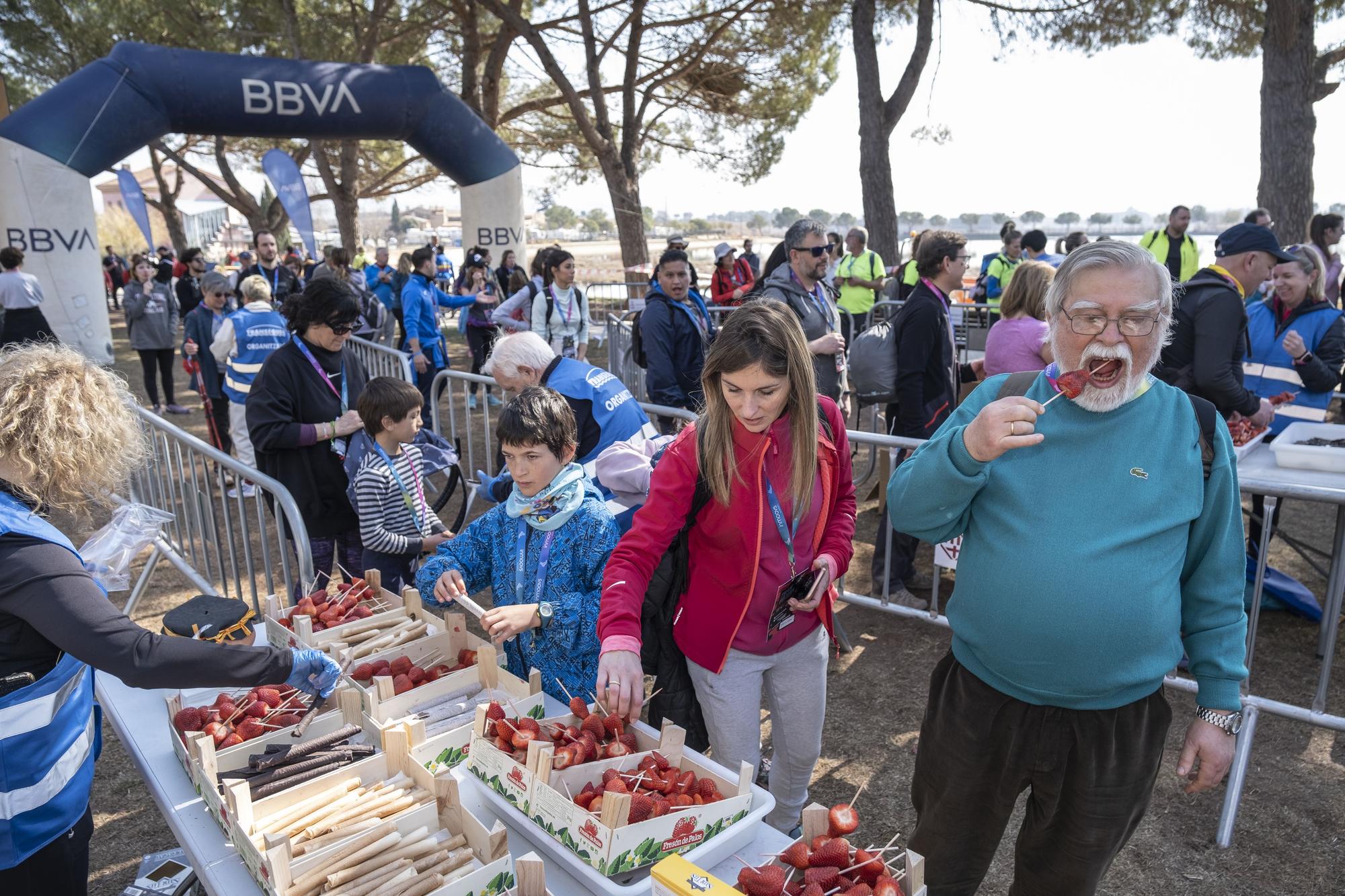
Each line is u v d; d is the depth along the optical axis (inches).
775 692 92.4
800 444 81.2
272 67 439.5
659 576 86.9
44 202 394.6
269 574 139.6
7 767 64.1
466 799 74.9
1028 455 67.9
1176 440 65.9
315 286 153.0
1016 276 161.5
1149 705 69.4
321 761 72.4
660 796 66.1
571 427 95.1
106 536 113.7
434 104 482.3
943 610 177.6
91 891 109.7
